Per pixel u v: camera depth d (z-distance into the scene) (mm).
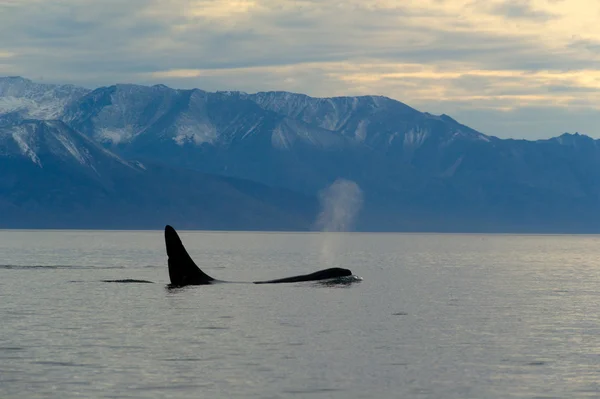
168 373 108438
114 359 116625
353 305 182125
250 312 166250
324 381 104750
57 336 135250
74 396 97188
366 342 131875
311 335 138125
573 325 154375
